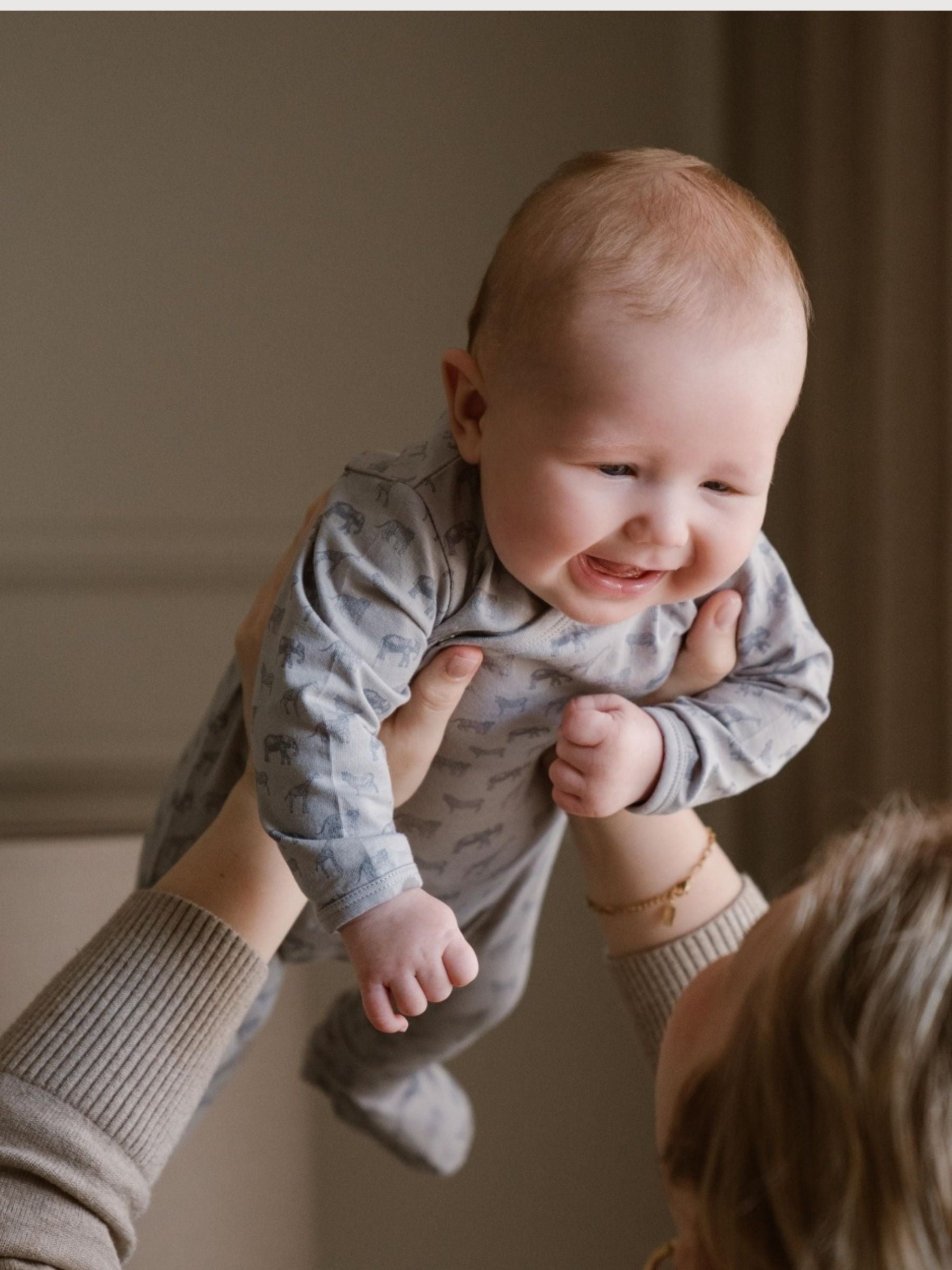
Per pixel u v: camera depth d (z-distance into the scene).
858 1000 0.49
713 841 1.00
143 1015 0.75
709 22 2.06
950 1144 0.46
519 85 2.07
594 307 0.73
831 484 1.84
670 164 0.80
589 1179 2.17
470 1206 2.14
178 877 0.81
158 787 2.02
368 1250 2.11
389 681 0.78
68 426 1.98
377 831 0.75
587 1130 2.17
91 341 1.98
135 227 1.99
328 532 0.80
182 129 1.99
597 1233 2.17
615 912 0.98
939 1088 0.47
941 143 1.63
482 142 2.07
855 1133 0.47
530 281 0.75
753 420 0.73
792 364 0.76
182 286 2.00
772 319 0.74
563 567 0.76
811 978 0.50
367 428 2.06
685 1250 0.57
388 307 2.06
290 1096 1.75
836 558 1.85
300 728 0.75
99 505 1.99
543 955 2.16
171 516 2.01
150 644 2.02
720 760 0.87
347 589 0.78
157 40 1.98
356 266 2.05
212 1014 0.77
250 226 2.02
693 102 2.10
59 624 1.99
